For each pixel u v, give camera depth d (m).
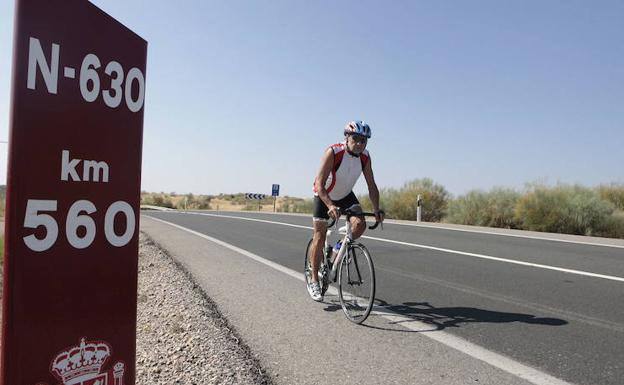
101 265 1.98
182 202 52.12
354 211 5.07
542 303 5.64
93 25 1.91
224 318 4.98
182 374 3.53
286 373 3.60
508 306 5.52
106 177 1.99
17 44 1.66
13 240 1.66
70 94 1.83
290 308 5.41
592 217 15.38
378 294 6.09
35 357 1.74
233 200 67.94
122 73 2.04
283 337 4.40
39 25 1.72
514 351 4.05
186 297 5.83
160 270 7.86
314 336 4.44
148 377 3.52
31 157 1.71
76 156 1.86
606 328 4.70
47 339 1.78
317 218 5.51
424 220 21.67
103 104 1.96
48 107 1.75
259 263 8.43
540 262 8.40
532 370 3.65
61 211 1.81
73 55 1.83
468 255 9.20
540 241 11.39
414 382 3.43
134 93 2.10
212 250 10.09
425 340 4.34
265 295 6.00
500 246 10.48
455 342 4.28
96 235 1.95
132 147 2.10
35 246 1.73
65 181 1.82
